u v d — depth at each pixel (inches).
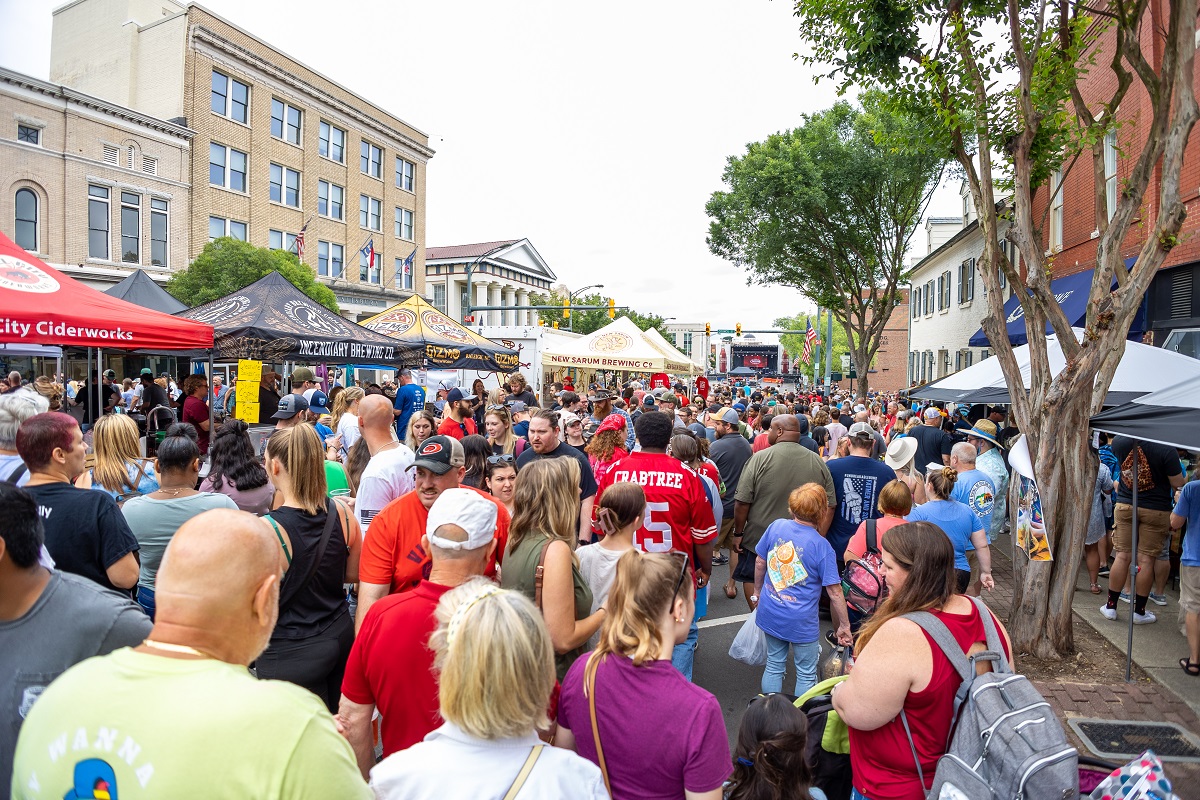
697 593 190.1
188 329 267.3
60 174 1023.6
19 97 974.4
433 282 2893.7
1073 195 584.1
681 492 181.0
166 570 62.6
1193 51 201.3
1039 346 233.5
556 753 72.8
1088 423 210.1
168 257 1190.9
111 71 1286.9
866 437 241.0
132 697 56.9
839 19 261.4
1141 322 473.1
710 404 595.5
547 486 124.2
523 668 70.1
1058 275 613.9
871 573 154.9
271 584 66.4
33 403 168.6
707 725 82.4
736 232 1074.1
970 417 652.1
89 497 123.9
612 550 144.5
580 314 2704.2
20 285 229.3
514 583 122.4
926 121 259.0
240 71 1331.2
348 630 132.7
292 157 1466.5
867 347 1049.5
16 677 79.8
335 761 59.0
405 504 130.0
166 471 144.6
